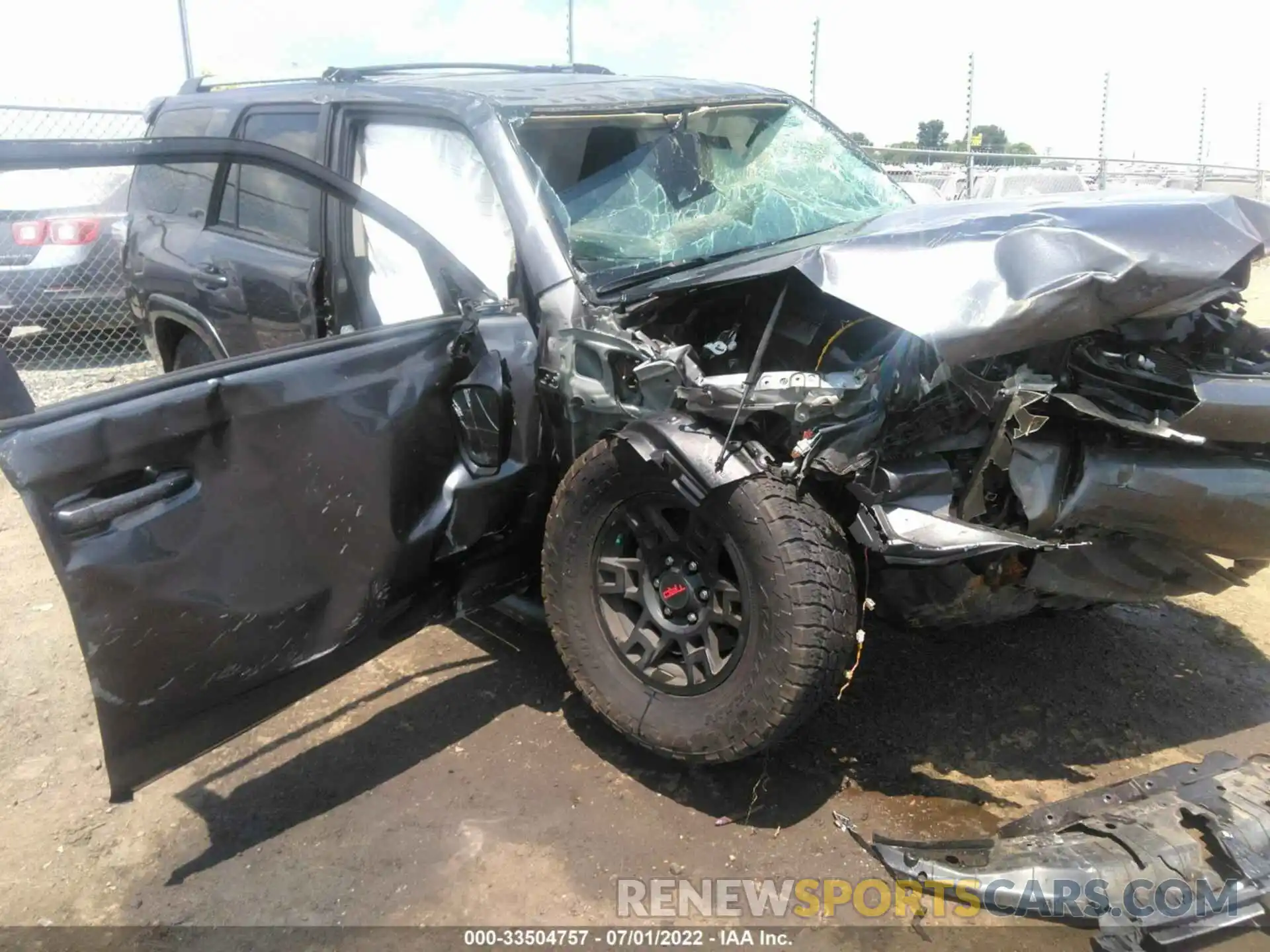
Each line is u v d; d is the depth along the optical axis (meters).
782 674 2.33
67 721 3.09
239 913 2.33
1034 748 2.91
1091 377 2.56
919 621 2.74
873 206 3.87
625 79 3.84
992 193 9.98
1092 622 3.65
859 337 2.86
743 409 2.42
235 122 4.10
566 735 2.96
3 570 4.13
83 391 6.56
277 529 2.27
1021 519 2.51
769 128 3.91
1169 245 2.27
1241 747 2.91
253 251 3.79
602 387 2.68
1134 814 2.36
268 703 2.40
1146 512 2.48
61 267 7.00
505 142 3.01
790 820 2.60
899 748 2.90
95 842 2.56
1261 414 2.48
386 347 2.48
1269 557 2.69
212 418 2.12
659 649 2.60
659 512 2.57
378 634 2.59
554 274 2.83
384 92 3.49
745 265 2.80
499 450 2.76
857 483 2.36
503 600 3.35
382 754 2.89
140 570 2.03
